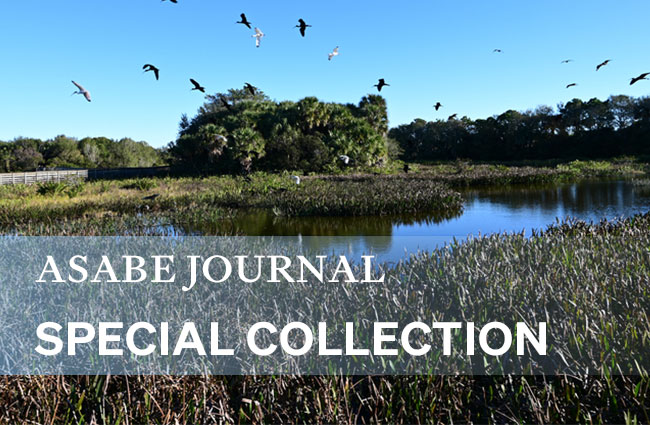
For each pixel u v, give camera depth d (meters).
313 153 38.09
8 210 15.78
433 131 73.19
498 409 3.09
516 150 68.94
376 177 30.80
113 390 3.44
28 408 3.02
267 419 2.96
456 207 17.52
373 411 2.98
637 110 60.94
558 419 2.82
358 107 51.88
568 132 66.50
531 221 13.89
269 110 47.44
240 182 26.38
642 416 2.83
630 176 31.56
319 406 2.97
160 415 3.02
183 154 40.56
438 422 2.86
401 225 13.81
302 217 16.02
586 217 13.98
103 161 71.94
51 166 61.47
